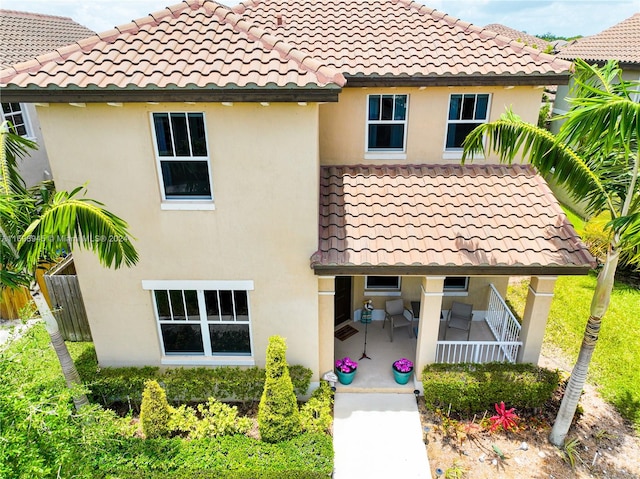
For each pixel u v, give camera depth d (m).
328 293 11.19
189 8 10.97
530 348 11.57
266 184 10.05
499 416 10.81
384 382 12.29
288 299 11.20
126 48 9.71
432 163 13.15
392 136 13.05
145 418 10.15
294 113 9.40
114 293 11.20
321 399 11.33
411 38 12.51
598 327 9.41
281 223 10.41
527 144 9.26
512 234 10.90
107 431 8.62
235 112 9.42
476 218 11.31
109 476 8.50
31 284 9.42
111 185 10.16
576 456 10.34
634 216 8.14
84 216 8.00
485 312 14.74
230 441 10.09
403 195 11.97
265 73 8.94
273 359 9.86
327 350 11.86
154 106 9.40
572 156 9.08
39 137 20.06
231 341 11.92
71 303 14.15
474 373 11.26
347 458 10.21
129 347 11.84
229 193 10.16
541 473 9.95
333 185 12.34
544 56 11.53
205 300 11.40
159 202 10.29
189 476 9.19
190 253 10.77
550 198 11.80
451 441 10.73
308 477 9.21
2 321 15.50
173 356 12.06
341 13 13.64
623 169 9.11
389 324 14.89
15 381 7.74
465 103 12.49
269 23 13.20
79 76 8.83
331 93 8.74
